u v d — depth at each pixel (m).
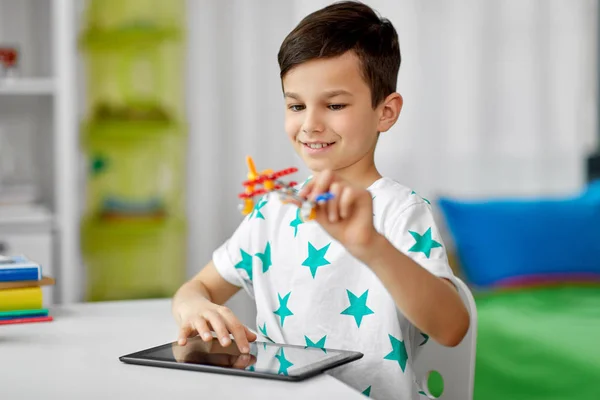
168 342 0.91
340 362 0.77
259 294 1.02
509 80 3.12
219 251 1.09
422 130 3.05
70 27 2.52
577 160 3.19
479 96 3.09
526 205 2.72
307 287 0.98
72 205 2.55
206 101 2.98
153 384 0.72
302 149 0.97
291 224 1.02
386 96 0.98
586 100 3.19
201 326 0.88
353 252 0.77
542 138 3.16
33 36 2.80
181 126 2.80
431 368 0.98
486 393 1.92
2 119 2.79
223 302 1.09
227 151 3.02
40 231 2.48
